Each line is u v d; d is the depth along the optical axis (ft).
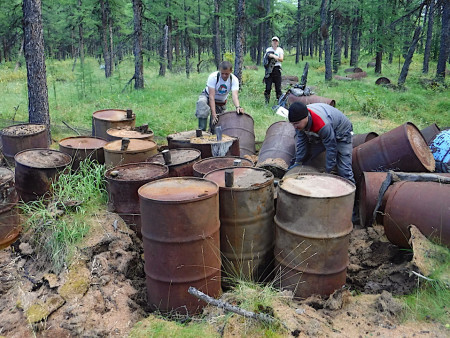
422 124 36.76
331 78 72.49
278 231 11.68
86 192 14.49
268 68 40.47
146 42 138.92
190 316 10.81
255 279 12.47
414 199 11.98
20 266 12.12
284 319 9.62
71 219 13.15
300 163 16.30
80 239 12.27
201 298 9.70
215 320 9.91
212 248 10.77
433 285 10.57
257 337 9.14
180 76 74.69
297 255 11.15
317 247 10.85
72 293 10.61
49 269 11.68
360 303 10.68
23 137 19.04
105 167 16.33
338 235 10.82
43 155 16.12
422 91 57.21
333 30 104.42
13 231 13.07
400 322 9.78
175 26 94.12
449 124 37.09
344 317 10.23
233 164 14.14
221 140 17.01
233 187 11.53
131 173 13.85
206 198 10.27
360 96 50.31
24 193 15.07
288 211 11.16
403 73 63.31
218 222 11.05
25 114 35.35
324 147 15.65
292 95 34.22
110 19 82.23
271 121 32.14
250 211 11.70
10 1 62.08
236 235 11.89
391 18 82.69
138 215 13.38
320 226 10.75
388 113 40.78
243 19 48.47
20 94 48.37
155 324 10.02
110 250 12.33
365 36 88.22
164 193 10.59
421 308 10.05
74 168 16.92
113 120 20.04
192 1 99.60
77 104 41.09
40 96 25.05
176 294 10.64
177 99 44.39
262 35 128.98
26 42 24.34
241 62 49.39
